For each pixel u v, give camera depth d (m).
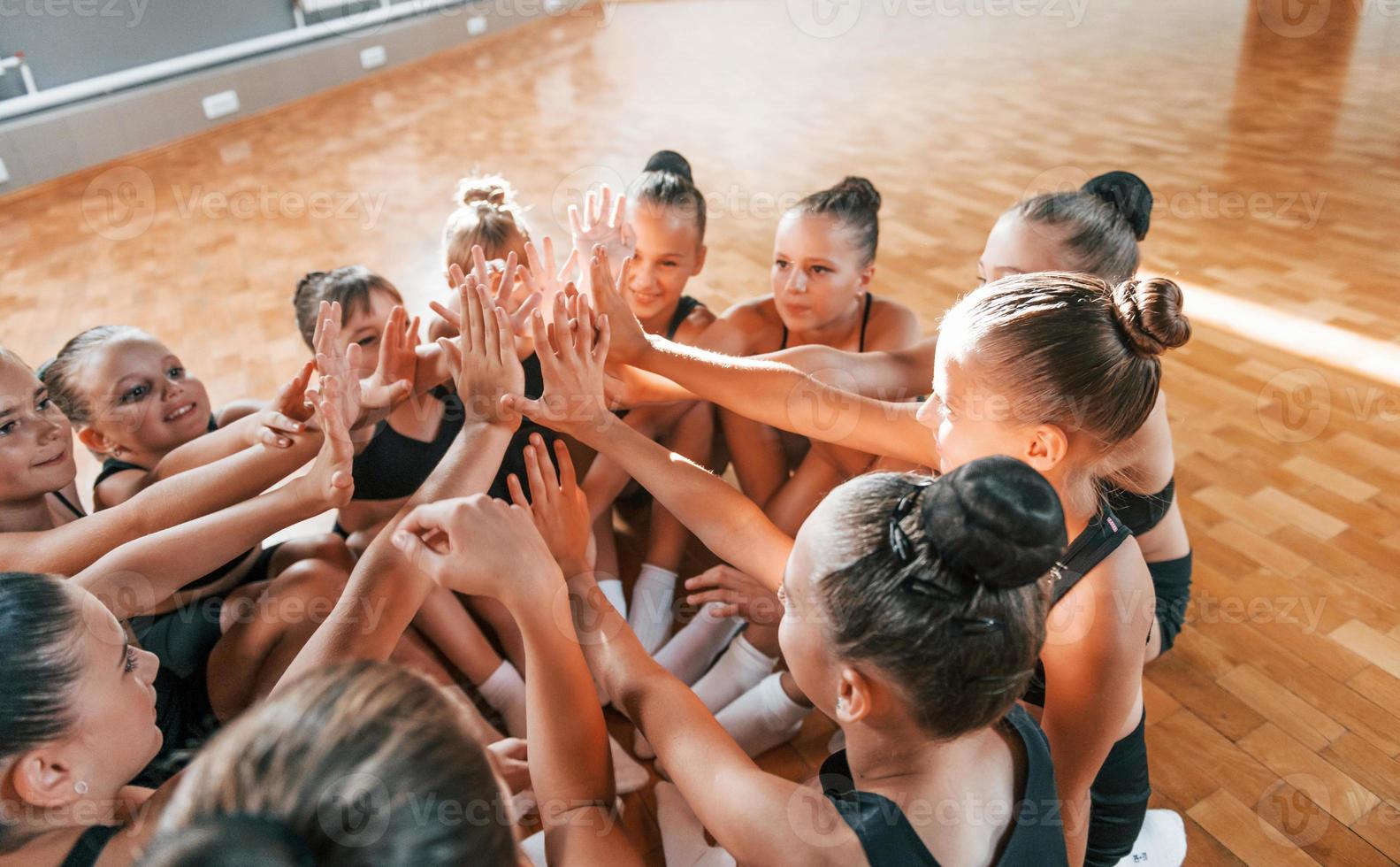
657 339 1.12
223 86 5.55
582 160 4.49
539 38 7.85
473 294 1.01
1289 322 2.43
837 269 1.50
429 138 5.07
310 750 0.43
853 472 1.47
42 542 1.06
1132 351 0.81
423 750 0.45
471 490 0.99
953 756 0.69
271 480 1.10
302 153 4.95
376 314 1.55
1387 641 1.46
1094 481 0.91
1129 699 0.89
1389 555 1.63
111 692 0.76
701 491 1.04
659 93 5.79
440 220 3.75
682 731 0.82
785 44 7.14
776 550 1.00
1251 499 1.78
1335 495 1.78
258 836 0.40
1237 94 4.72
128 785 0.93
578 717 0.82
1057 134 4.30
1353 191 3.32
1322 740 1.31
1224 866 1.15
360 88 6.36
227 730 0.47
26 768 0.71
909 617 0.60
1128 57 5.75
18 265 3.60
